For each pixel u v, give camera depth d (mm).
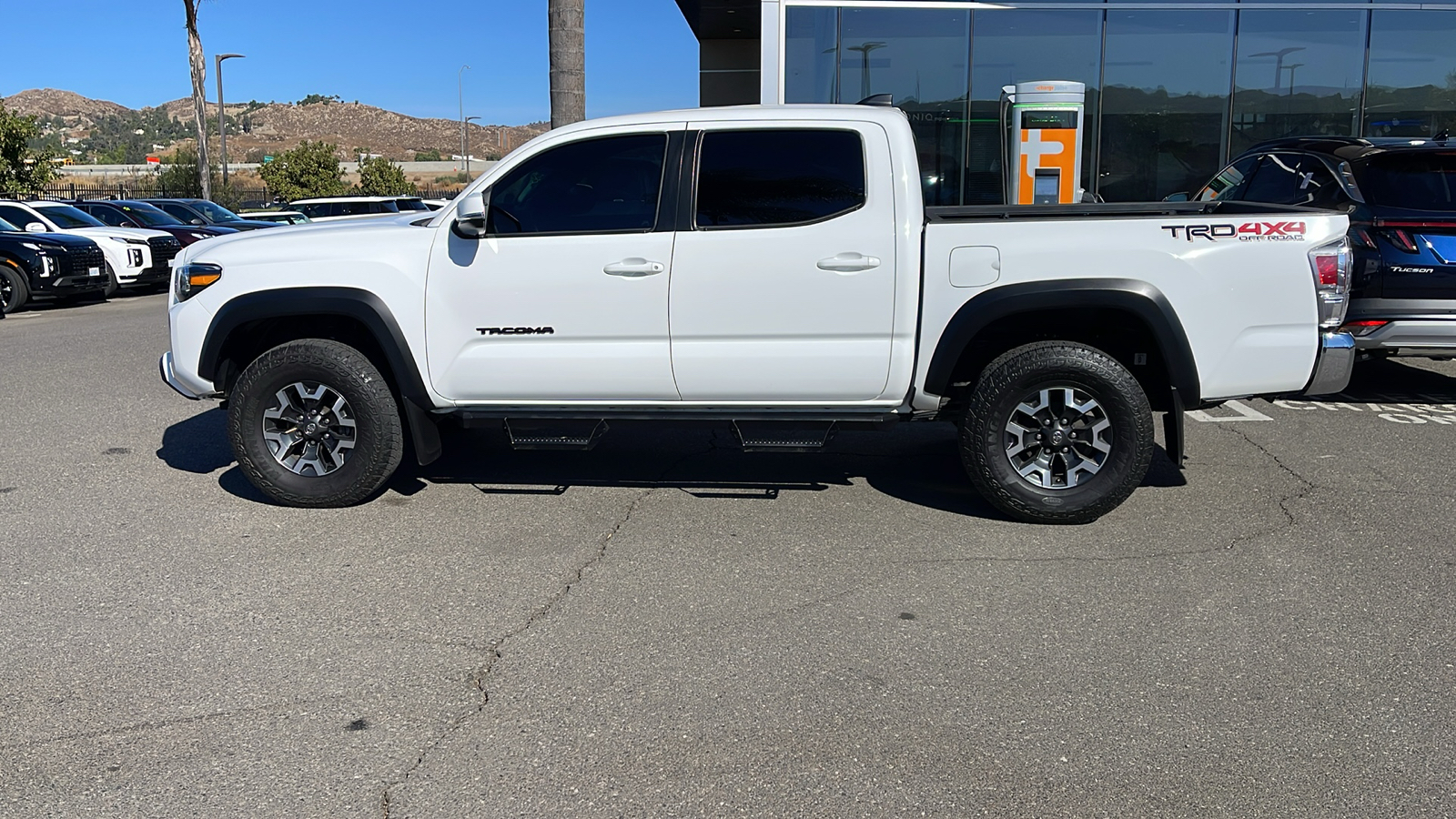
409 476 6391
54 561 4941
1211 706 3537
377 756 3264
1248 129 15539
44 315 14969
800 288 5246
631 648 4008
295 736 3385
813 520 5500
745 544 5133
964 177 15742
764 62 15609
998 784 3092
